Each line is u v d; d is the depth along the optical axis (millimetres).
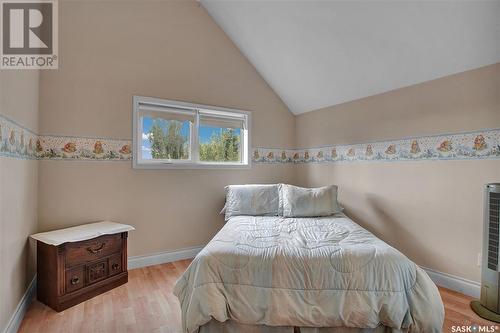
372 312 1440
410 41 2156
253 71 3502
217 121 3252
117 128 2605
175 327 1713
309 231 2117
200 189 3078
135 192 2699
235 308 1503
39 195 2258
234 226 2320
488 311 1838
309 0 2332
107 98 2557
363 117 2916
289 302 1481
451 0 1773
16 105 1702
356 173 2994
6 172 1521
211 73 3162
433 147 2311
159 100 2816
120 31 2619
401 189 2549
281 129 3746
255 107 3508
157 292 2184
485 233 1885
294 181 3852
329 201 2834
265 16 2740
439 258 2264
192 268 1625
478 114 2039
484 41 1887
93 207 2492
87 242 2070
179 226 2941
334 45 2586
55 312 1872
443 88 2242
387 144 2674
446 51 2074
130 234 2672
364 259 1573
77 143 2420
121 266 2326
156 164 2809
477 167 2045
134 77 2688
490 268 1843
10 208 1591
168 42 2877
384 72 2533
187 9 3000
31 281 2045
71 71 2396
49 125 2303
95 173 2504
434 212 2303
